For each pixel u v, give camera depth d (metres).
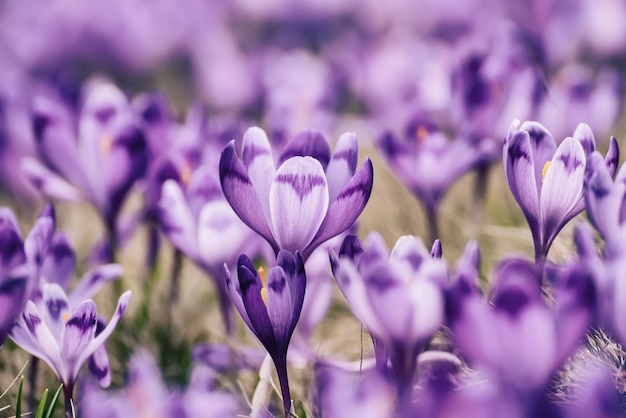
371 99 1.44
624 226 0.81
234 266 0.96
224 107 1.60
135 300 1.08
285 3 2.13
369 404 0.80
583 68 1.60
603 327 0.82
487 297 0.90
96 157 1.03
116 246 1.05
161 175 1.00
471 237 1.10
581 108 1.09
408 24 2.01
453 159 1.02
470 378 0.86
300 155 0.88
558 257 0.98
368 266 0.82
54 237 0.93
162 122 1.07
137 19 2.08
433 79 1.19
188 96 2.05
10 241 0.86
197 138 1.02
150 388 0.87
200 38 2.07
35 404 0.96
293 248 0.85
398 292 0.81
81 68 2.06
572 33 1.54
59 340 0.87
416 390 0.86
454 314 0.78
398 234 1.15
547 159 0.86
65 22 2.04
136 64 2.08
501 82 1.05
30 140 1.23
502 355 0.78
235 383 0.97
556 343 0.77
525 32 1.42
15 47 2.00
